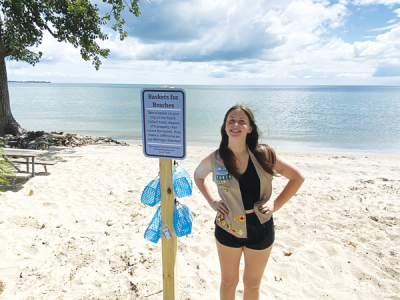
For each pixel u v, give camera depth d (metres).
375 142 15.55
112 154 10.24
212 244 3.94
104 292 2.88
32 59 13.55
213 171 2.14
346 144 14.94
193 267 3.43
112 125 22.09
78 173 7.37
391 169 8.83
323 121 23.91
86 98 65.00
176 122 2.02
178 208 2.17
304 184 6.79
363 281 3.19
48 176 6.99
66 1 11.36
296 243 3.99
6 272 3.14
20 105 41.94
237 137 1.97
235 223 2.06
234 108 2.06
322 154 12.02
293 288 3.07
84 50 12.89
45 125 21.73
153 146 2.11
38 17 11.40
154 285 3.00
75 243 3.81
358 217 4.85
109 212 4.95
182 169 2.21
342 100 57.72
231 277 2.23
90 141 12.79
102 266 3.36
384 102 50.53
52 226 4.30
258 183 2.06
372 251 3.77
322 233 4.29
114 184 6.51
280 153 12.20
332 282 3.17
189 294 2.90
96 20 11.81
